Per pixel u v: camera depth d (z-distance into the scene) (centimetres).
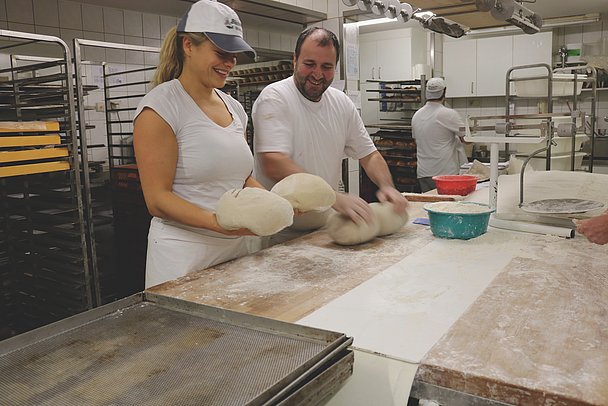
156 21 447
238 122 171
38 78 280
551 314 112
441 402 90
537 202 205
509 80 443
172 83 154
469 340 100
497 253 161
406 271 144
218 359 86
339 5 399
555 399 80
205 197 160
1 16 361
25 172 253
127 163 442
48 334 96
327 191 163
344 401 96
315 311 118
